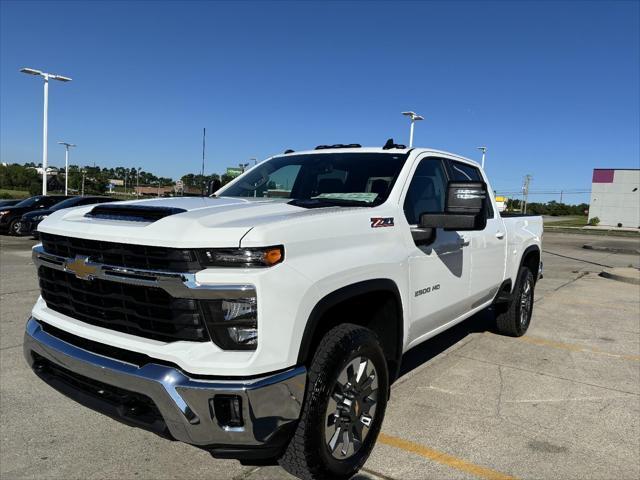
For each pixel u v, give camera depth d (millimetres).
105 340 2561
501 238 5199
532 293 6402
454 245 4090
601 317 7535
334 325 3000
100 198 19641
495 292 5312
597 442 3486
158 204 2975
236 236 2309
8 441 3355
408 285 3402
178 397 2266
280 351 2361
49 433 3475
